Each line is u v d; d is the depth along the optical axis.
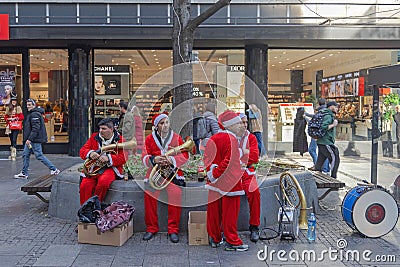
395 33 13.77
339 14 14.12
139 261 5.15
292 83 17.62
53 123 15.67
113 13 13.77
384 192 6.01
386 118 13.29
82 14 13.77
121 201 6.16
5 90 15.67
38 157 10.52
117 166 6.45
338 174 11.24
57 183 7.12
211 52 15.45
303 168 7.70
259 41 14.12
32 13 13.71
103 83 15.70
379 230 6.00
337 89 18.22
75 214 6.84
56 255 5.33
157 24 13.70
